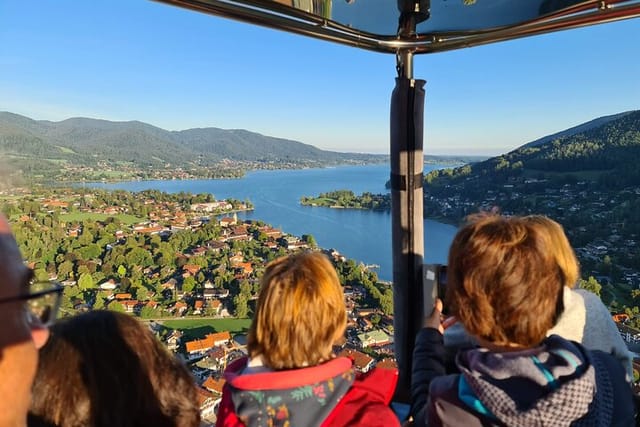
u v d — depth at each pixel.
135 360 0.63
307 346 0.72
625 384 0.70
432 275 1.19
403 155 1.51
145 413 0.63
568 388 0.56
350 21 1.32
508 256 0.65
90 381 0.58
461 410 0.66
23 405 0.39
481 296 0.65
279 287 0.74
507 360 0.62
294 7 1.14
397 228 1.54
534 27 1.32
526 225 0.70
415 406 0.84
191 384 0.71
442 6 1.30
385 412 0.73
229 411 0.74
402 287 1.54
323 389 0.71
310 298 0.73
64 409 0.56
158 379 0.66
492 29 1.39
